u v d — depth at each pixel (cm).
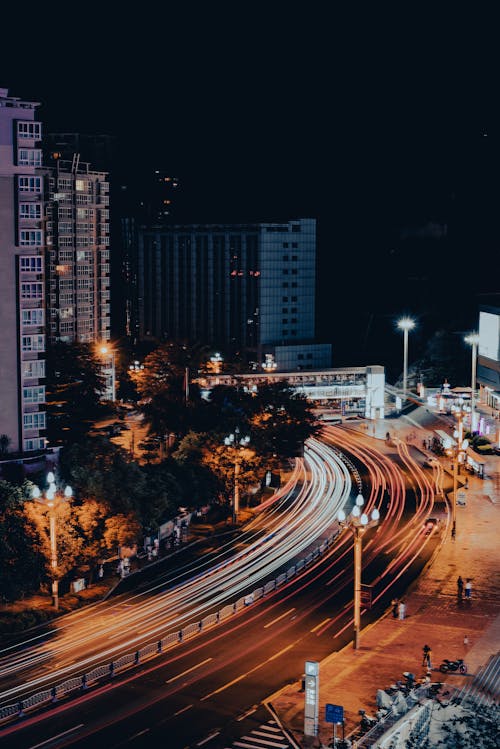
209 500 13750
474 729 7150
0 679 8169
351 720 7275
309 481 16138
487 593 10556
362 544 12456
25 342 13362
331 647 8894
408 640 9075
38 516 10256
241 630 9338
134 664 8450
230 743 6900
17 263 13250
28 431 13512
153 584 10888
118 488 11238
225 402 16838
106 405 19275
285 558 11831
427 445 18362
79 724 7194
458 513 13988
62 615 9900
